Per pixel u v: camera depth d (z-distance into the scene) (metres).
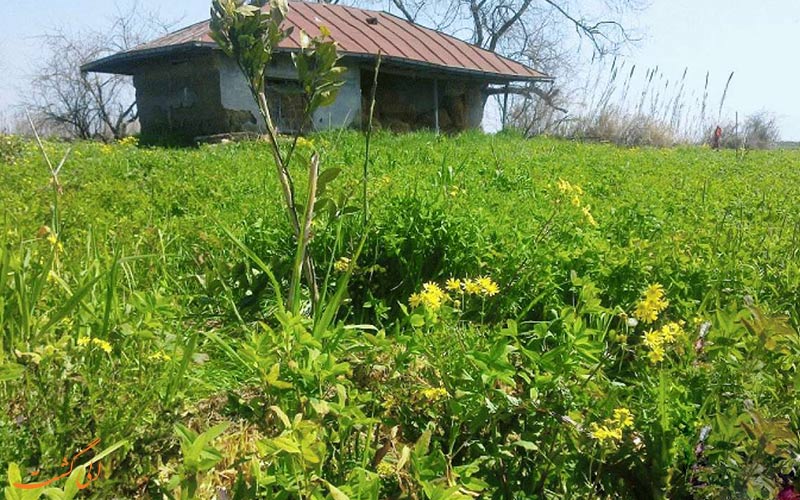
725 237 4.39
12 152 9.39
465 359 2.33
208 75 17.44
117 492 1.98
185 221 4.78
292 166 7.75
